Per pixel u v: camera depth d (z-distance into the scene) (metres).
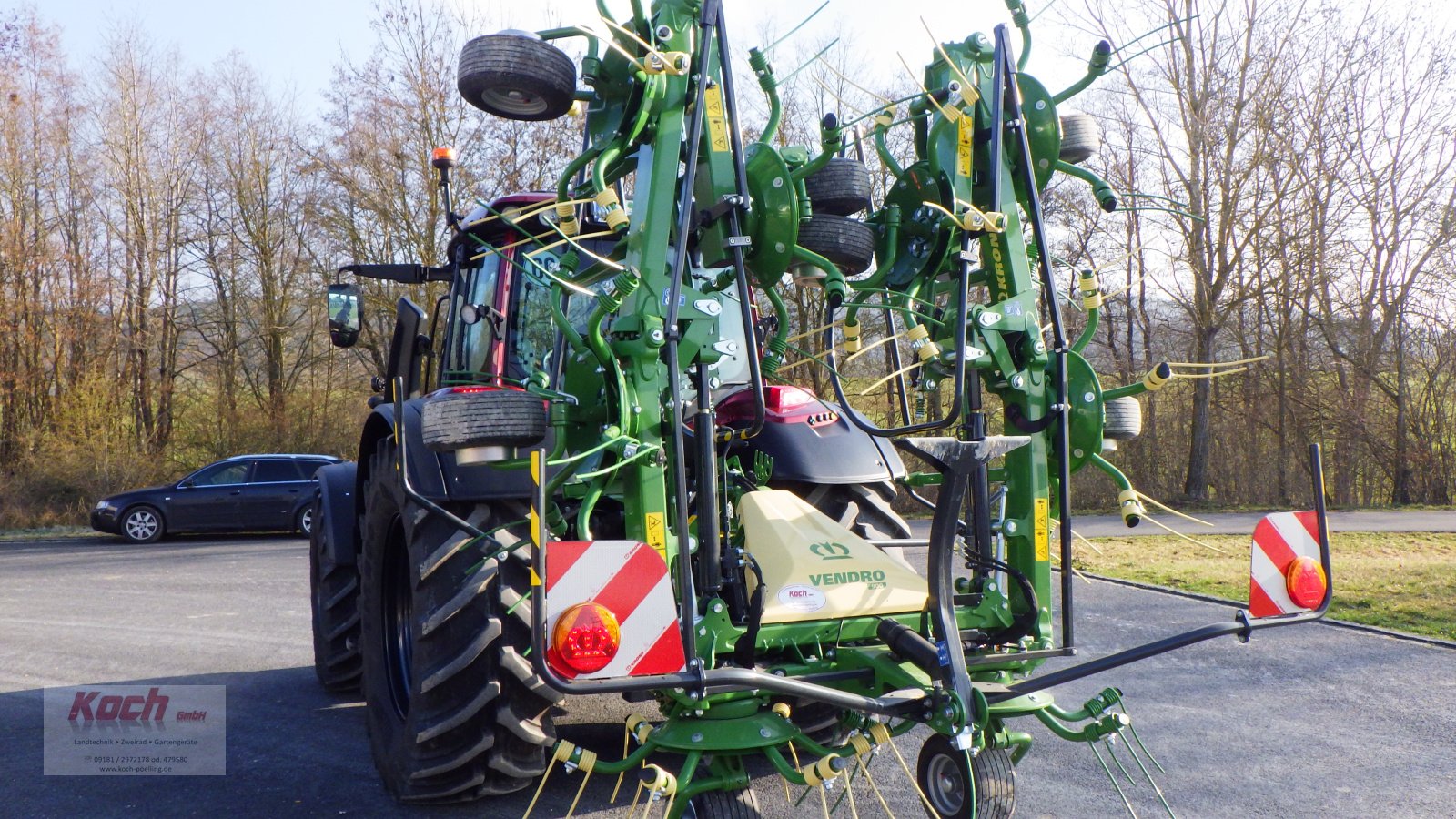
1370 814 3.31
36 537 14.88
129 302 21.75
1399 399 18.03
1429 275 17.73
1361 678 5.02
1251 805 3.39
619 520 3.66
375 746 3.70
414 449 3.29
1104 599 7.34
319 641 5.08
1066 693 4.86
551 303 2.87
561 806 3.46
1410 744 4.00
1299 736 4.13
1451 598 7.00
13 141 20.64
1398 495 18.16
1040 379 2.98
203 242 22.91
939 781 2.91
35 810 3.48
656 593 2.25
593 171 2.82
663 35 2.73
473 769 3.23
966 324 2.88
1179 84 17.89
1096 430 2.97
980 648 2.99
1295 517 2.83
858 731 2.84
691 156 2.61
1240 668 5.27
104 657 5.98
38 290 20.16
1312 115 17.62
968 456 2.58
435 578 3.16
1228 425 18.36
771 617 2.68
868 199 3.36
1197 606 7.02
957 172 3.01
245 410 21.44
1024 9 3.08
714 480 2.71
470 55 2.89
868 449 3.96
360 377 21.84
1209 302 17.83
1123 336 20.56
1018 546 3.04
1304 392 17.95
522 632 3.15
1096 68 2.97
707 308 2.73
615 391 2.83
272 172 22.75
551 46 2.96
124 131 22.08
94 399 19.52
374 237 20.19
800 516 3.01
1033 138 3.03
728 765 2.53
